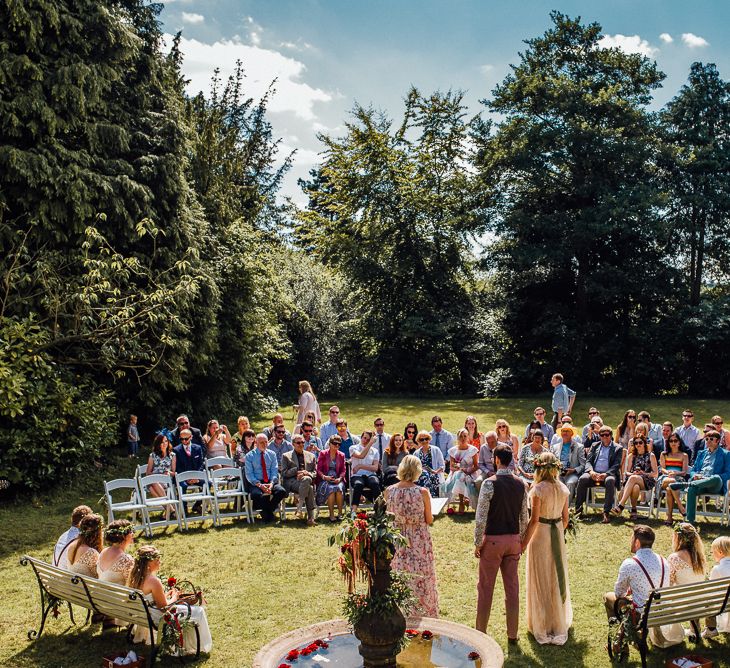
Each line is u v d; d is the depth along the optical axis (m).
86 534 7.23
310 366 33.00
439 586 8.59
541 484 6.96
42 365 13.70
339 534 5.50
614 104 32.19
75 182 15.23
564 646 6.85
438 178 36.56
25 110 14.70
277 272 30.69
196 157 23.12
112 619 7.39
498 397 32.88
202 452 12.84
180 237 18.41
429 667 5.38
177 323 16.64
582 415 25.20
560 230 31.86
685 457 11.73
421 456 12.50
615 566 9.19
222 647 6.99
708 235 35.78
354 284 35.66
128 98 18.14
